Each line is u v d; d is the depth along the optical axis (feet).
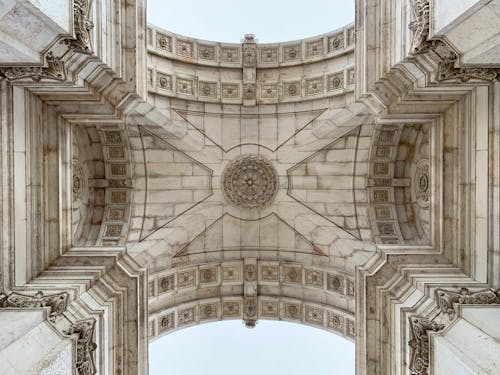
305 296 55.72
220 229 56.70
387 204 51.11
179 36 51.34
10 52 25.08
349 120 48.06
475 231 35.78
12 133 31.99
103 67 33.35
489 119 33.55
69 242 40.60
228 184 55.21
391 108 38.96
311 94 51.93
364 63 38.73
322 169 52.90
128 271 39.29
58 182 38.58
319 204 53.47
